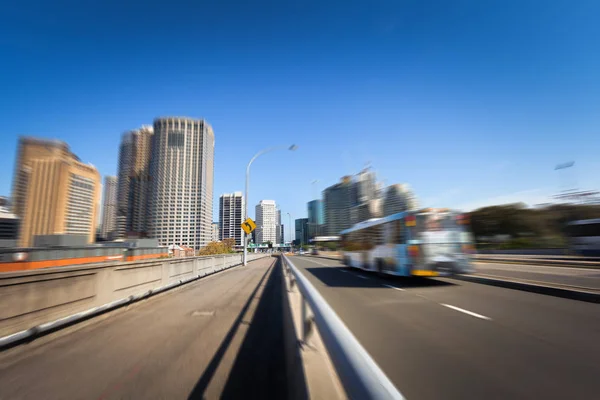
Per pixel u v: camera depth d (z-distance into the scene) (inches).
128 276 383.2
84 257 1122.7
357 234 840.3
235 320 311.1
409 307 350.9
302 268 1032.8
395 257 556.4
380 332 251.8
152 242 2249.0
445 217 509.7
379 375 56.1
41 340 239.8
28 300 231.9
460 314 310.0
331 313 102.9
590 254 1208.2
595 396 138.3
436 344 218.5
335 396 81.7
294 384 117.2
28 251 858.8
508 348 205.5
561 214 1931.6
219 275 847.1
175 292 517.0
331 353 78.7
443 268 492.1
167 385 161.0
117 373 177.5
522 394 141.9
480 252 1946.4
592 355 188.7
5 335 210.8
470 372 168.4
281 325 290.0
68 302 272.8
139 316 331.3
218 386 159.3
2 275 211.3
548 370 167.9
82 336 255.1
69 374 176.1
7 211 2219.5
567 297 378.0
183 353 211.9
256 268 1160.2
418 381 158.6
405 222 522.0
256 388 156.7
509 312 311.9
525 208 2134.6
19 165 2295.8
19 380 167.9
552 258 1225.4
